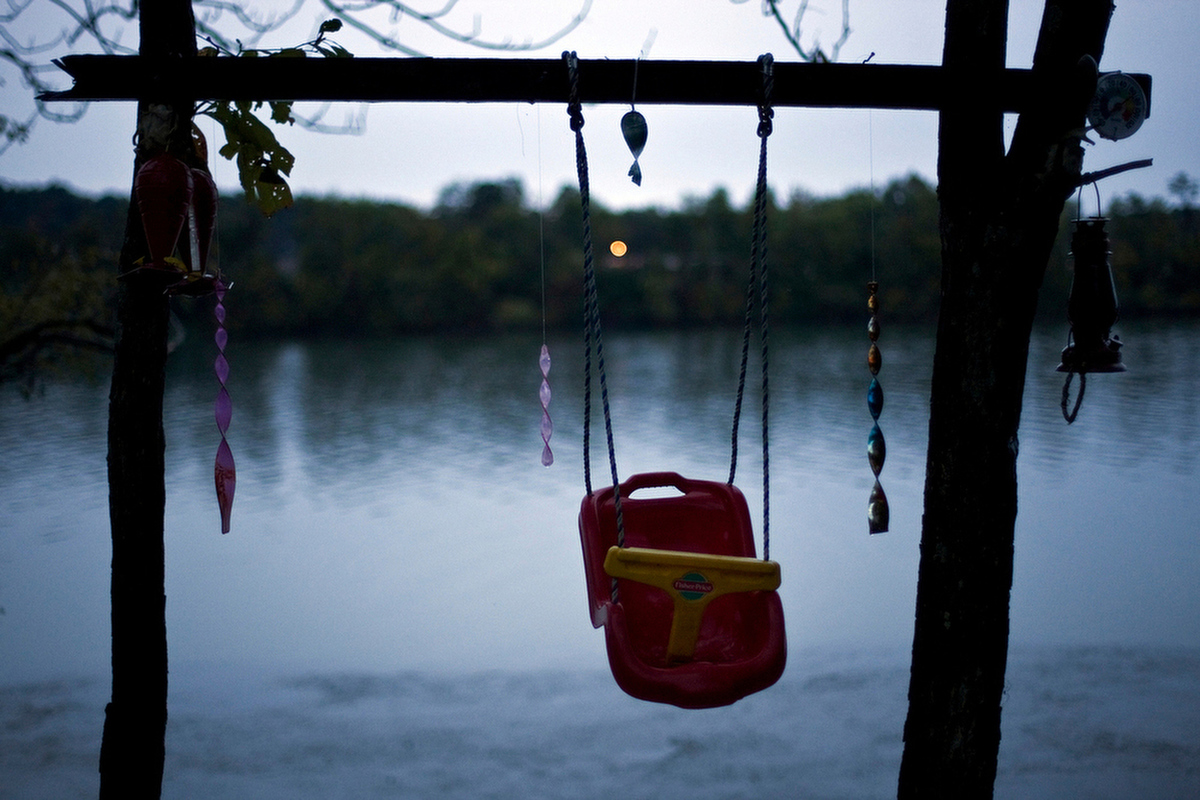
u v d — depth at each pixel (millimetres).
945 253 2834
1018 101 2660
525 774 8836
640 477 3389
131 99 2598
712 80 2609
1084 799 7777
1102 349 3135
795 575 17953
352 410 46438
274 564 20375
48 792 8336
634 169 2631
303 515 25484
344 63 2566
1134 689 10438
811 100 2646
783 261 86375
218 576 19453
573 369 60969
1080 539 19781
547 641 14484
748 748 9297
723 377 54188
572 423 41031
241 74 2578
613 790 8477
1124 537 19828
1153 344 58156
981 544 2777
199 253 2771
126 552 2949
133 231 2900
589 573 3129
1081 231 3180
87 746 9539
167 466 33031
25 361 9859
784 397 45719
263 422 43031
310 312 85375
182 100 2596
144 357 2932
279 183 3338
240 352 75312
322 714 10883
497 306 89438
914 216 74938
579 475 30312
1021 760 8672
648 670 2783
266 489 29203
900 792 2961
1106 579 16609
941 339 2842
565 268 90188
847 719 10039
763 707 10477
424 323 86875
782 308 85375
